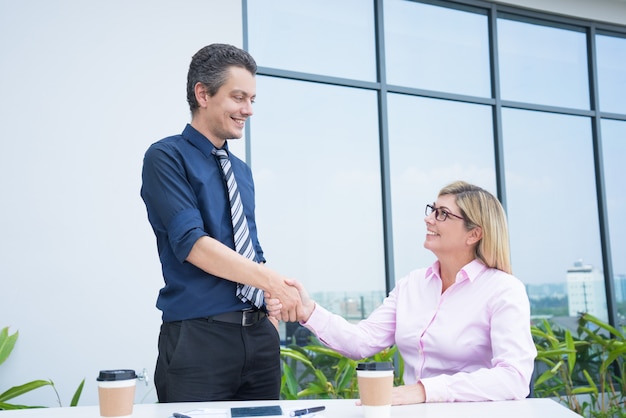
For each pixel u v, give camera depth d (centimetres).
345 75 385
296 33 374
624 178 466
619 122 472
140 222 304
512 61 438
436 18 418
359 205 377
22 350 277
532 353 152
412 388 137
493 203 173
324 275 362
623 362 405
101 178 299
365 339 181
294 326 349
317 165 369
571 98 454
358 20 393
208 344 160
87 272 291
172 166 164
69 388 283
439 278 177
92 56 304
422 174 399
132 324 297
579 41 463
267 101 361
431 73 411
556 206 438
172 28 323
